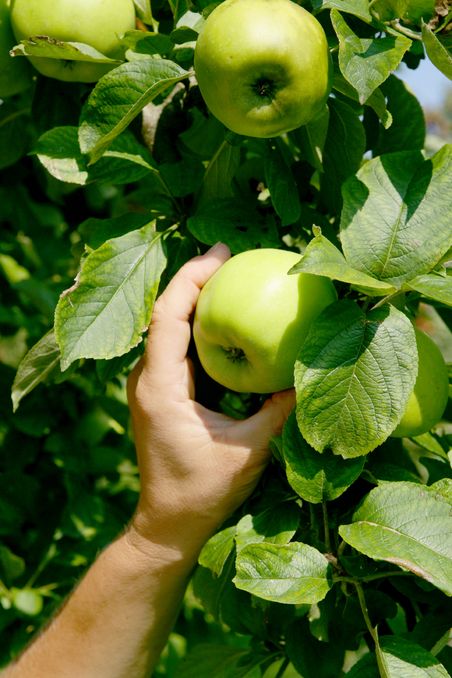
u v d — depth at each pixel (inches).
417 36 28.0
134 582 29.8
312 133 29.9
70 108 33.4
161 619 30.5
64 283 51.4
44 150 29.6
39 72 32.4
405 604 29.8
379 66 25.5
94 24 29.9
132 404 28.9
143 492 29.1
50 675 30.9
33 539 47.0
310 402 25.1
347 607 28.0
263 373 26.9
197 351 28.2
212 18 26.4
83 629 30.5
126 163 30.2
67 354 27.1
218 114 27.1
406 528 24.9
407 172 27.4
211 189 31.5
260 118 26.6
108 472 49.4
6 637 44.5
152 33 29.3
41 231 54.6
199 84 26.9
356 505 27.2
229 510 28.7
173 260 30.4
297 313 26.3
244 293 26.5
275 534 26.5
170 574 29.7
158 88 27.7
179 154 32.5
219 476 28.0
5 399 48.0
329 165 31.2
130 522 30.5
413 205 26.9
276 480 29.1
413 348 25.4
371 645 28.8
